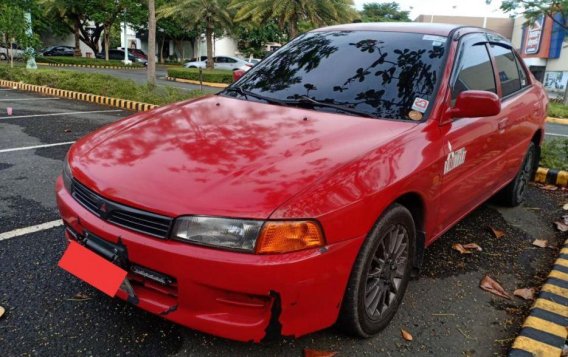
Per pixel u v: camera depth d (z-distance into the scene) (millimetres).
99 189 2172
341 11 21156
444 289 2980
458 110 2785
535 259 3477
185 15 29984
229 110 2900
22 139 6453
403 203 2572
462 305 2816
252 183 2039
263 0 21266
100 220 2156
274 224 1904
